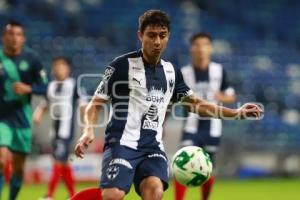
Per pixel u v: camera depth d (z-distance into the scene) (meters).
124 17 85.69
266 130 72.25
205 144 33.16
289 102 79.19
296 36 95.06
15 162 30.48
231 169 62.88
